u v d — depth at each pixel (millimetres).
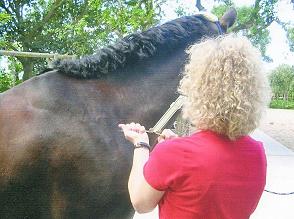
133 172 1582
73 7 15844
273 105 27953
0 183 2131
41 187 2180
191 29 2656
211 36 2699
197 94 1480
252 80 1467
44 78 2285
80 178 2207
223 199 1451
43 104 2195
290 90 30531
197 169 1433
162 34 2545
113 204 2322
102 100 2328
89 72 2346
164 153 1462
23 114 2172
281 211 5238
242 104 1433
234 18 2930
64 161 2166
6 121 2160
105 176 2246
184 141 1477
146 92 2480
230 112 1435
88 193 2244
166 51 2564
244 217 1521
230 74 1445
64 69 2299
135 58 2473
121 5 9617
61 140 2158
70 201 2238
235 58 1467
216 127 1472
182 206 1463
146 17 9414
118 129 2318
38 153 2129
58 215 2252
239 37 1575
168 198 1494
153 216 4691
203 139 1480
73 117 2215
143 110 2451
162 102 2525
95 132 2236
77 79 2326
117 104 2373
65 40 14203
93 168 2215
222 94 1438
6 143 2121
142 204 1510
